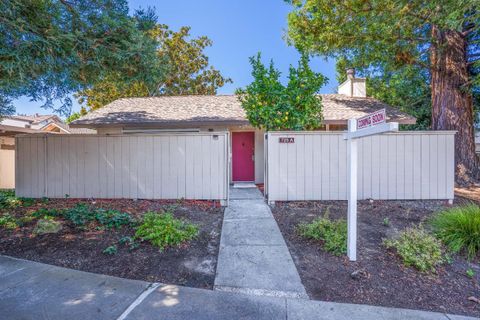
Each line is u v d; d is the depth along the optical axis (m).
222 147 6.19
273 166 6.13
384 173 6.20
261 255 3.48
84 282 2.77
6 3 3.57
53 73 4.42
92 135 6.37
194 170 6.24
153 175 6.33
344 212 5.32
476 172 7.87
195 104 10.65
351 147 3.29
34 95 4.80
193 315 2.26
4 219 4.41
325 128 9.48
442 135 6.18
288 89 6.84
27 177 6.46
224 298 2.54
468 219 3.69
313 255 3.45
